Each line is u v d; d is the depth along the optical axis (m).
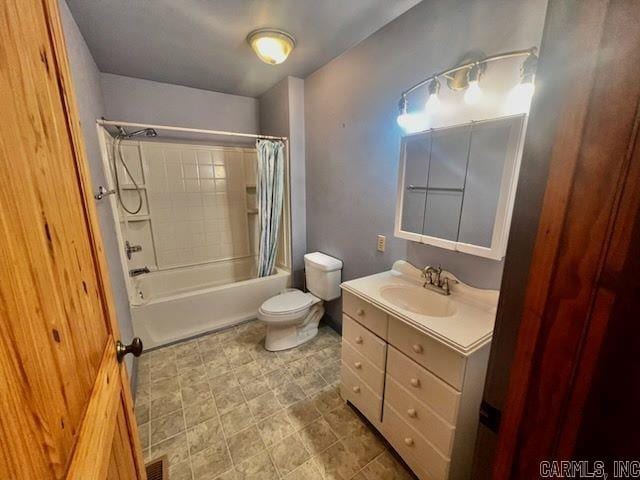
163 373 1.98
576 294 0.40
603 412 0.39
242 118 3.10
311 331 2.43
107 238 1.67
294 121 2.59
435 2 1.39
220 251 3.25
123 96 2.50
